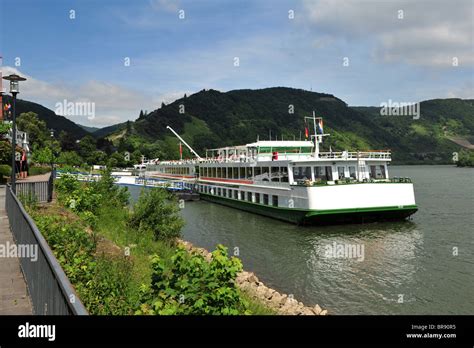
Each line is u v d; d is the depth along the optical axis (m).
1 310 9.06
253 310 14.84
